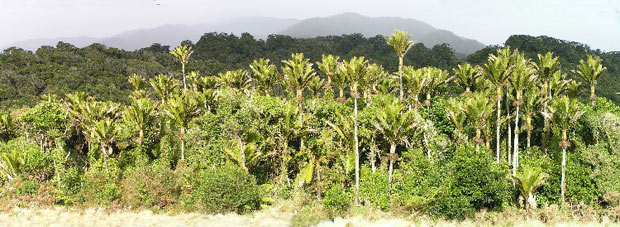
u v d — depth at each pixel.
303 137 34.69
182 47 52.66
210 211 28.72
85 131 35.84
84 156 39.56
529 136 33.47
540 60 35.22
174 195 30.73
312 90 46.66
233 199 28.75
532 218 26.39
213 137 35.09
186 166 33.72
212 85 50.25
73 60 93.88
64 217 27.12
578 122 32.41
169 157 36.59
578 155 30.02
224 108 35.75
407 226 25.89
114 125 35.09
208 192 28.83
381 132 31.14
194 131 34.97
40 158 31.27
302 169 33.06
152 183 30.22
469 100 31.03
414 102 38.09
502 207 28.14
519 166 32.09
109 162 33.34
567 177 28.89
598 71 37.28
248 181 30.33
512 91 34.69
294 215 28.61
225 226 26.48
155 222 27.08
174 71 103.06
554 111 28.30
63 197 29.66
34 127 36.88
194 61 117.88
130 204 29.69
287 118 32.09
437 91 44.12
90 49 107.75
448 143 30.77
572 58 106.44
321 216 28.02
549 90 37.53
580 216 26.72
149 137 36.66
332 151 33.25
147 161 35.31
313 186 32.62
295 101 38.69
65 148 38.44
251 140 33.56
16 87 76.12
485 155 27.08
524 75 29.89
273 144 33.81
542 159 31.20
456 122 31.30
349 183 33.44
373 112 33.44
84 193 30.14
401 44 37.94
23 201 28.95
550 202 29.23
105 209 28.94
